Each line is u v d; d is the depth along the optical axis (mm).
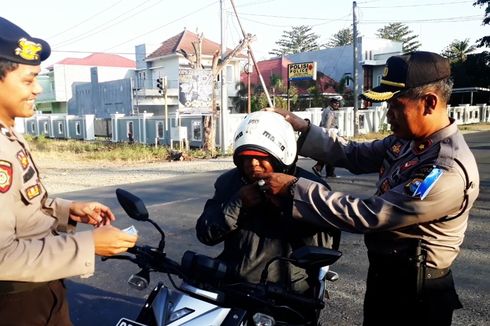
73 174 13109
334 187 8758
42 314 1930
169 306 2002
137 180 11359
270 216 2219
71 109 44625
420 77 1909
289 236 2213
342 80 31984
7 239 1643
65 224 2307
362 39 35906
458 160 1853
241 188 2178
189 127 20656
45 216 2014
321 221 1992
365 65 35906
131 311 3936
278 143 2178
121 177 12070
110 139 27688
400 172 2027
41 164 16344
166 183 10516
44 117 34469
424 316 1974
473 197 1901
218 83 22062
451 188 1817
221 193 2424
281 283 2203
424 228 1935
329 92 35156
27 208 1879
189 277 2098
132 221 6754
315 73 25000
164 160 17156
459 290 4051
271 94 29812
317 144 2691
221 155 17719
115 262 5055
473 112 36375
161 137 22453
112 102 35594
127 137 25203
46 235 1978
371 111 27281
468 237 5504
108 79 38156
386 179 2113
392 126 2049
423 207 1830
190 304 1970
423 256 1950
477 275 4363
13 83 1795
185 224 6523
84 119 29641
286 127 2262
